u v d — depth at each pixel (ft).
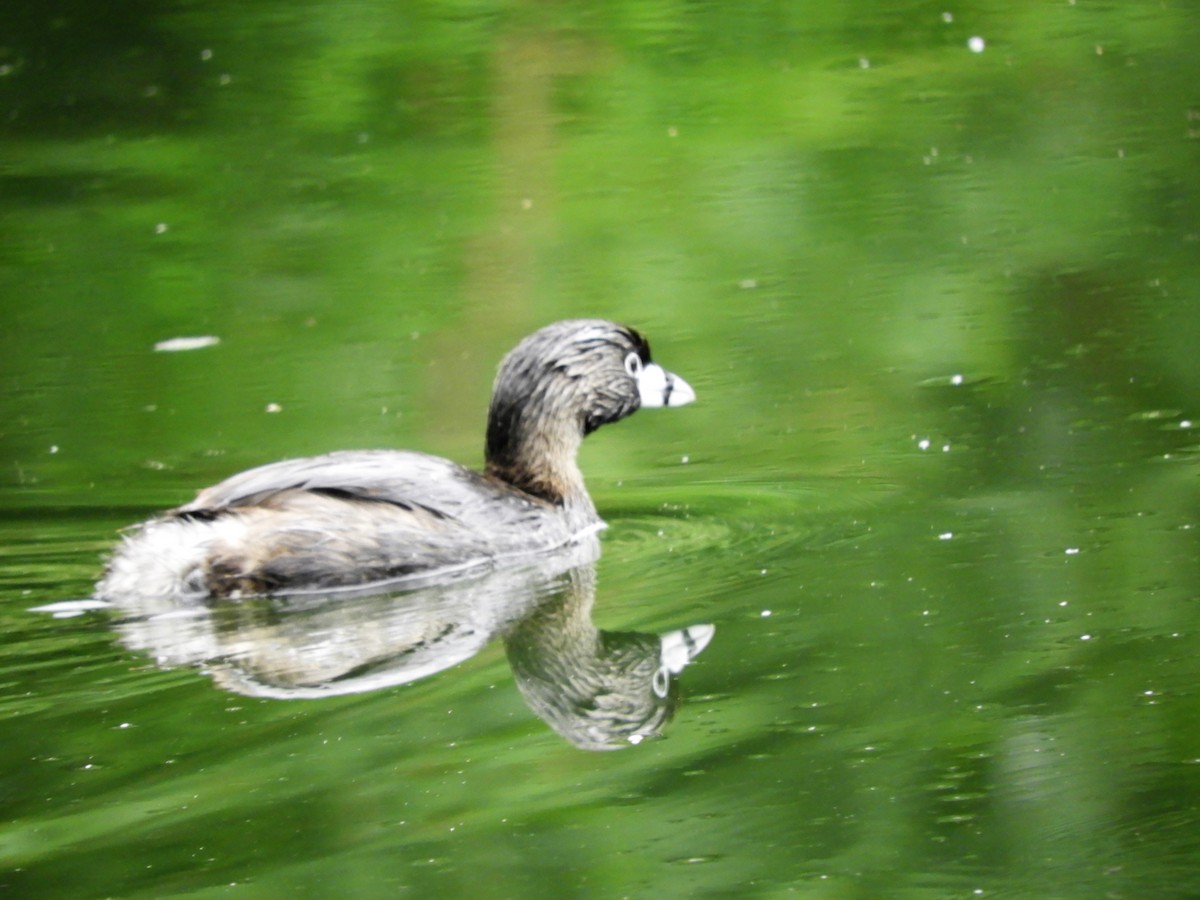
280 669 31.96
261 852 25.07
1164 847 24.61
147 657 32.63
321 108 87.56
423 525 37.99
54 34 97.40
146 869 24.67
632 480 46.26
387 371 56.13
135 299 64.75
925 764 27.71
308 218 73.41
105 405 53.72
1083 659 31.55
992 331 56.70
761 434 49.29
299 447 49.29
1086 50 89.92
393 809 26.37
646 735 29.17
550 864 24.71
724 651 32.96
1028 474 43.80
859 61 90.48
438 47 93.35
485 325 60.34
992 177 74.18
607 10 96.78
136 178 79.10
